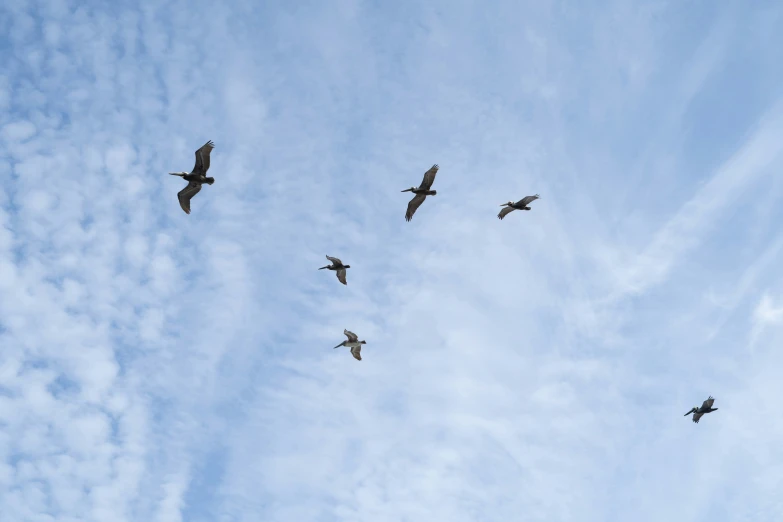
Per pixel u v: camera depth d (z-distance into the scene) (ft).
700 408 244.63
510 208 205.36
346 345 221.05
